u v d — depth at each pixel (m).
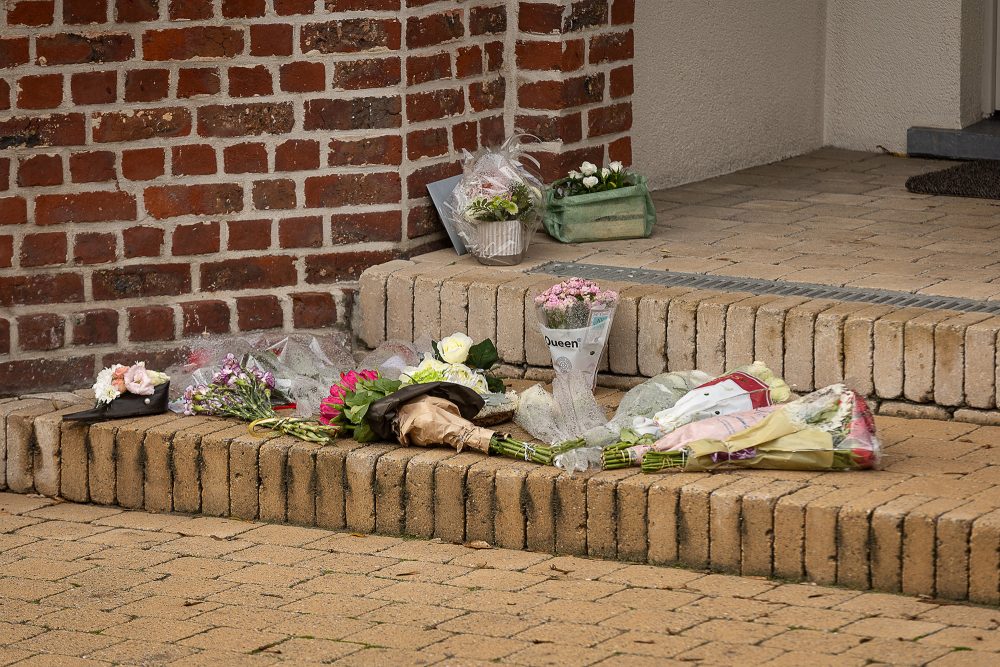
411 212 8.14
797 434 5.91
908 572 5.39
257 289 7.96
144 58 7.59
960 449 6.10
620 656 4.89
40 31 7.42
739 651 4.89
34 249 7.59
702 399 6.32
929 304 6.84
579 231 8.32
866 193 9.49
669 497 5.77
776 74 10.61
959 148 10.54
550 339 7.06
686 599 5.41
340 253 8.04
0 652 5.18
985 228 8.40
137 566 6.04
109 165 7.63
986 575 5.25
